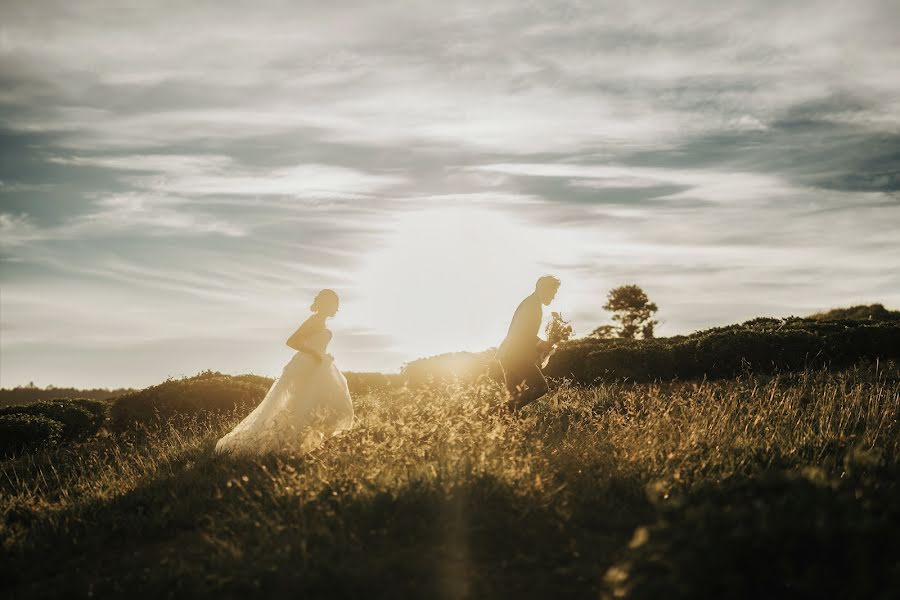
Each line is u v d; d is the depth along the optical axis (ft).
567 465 21.22
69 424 47.50
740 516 13.12
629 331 145.18
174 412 45.80
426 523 17.12
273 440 25.91
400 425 23.77
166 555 17.38
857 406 29.09
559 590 13.97
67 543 19.08
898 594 11.44
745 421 26.40
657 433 23.91
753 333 50.29
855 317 81.92
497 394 24.97
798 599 12.05
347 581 14.08
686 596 11.73
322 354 27.40
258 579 14.40
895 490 17.07
